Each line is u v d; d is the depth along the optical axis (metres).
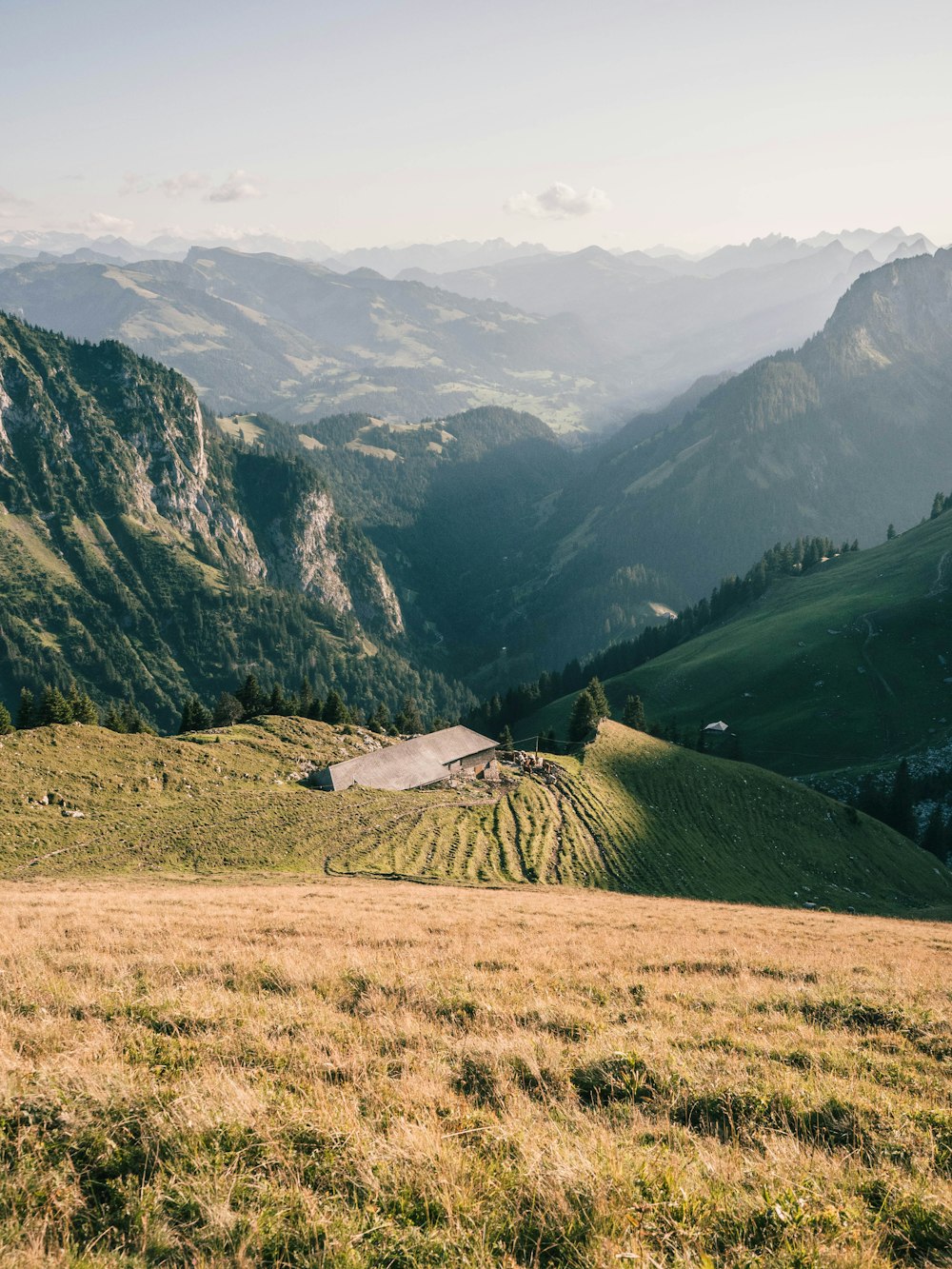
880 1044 12.42
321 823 68.62
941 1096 10.09
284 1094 8.30
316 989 13.83
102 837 59.75
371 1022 11.61
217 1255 5.56
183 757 81.06
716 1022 13.09
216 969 14.80
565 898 47.62
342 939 20.28
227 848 59.78
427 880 57.16
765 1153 7.84
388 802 77.31
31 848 56.00
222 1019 11.21
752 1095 9.12
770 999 15.16
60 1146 6.93
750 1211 6.36
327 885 47.81
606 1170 6.73
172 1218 5.99
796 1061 11.06
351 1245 5.62
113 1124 7.27
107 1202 6.33
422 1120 7.88
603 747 103.62
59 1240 5.77
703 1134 8.39
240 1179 6.39
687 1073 9.85
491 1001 13.20
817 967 19.64
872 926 39.44
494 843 70.31
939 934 37.72
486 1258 5.56
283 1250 5.66
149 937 19.00
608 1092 9.49
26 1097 7.64
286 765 88.06
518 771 94.31
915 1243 6.18
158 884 46.34
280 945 18.52
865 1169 7.45
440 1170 6.70
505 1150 7.33
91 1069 8.49
